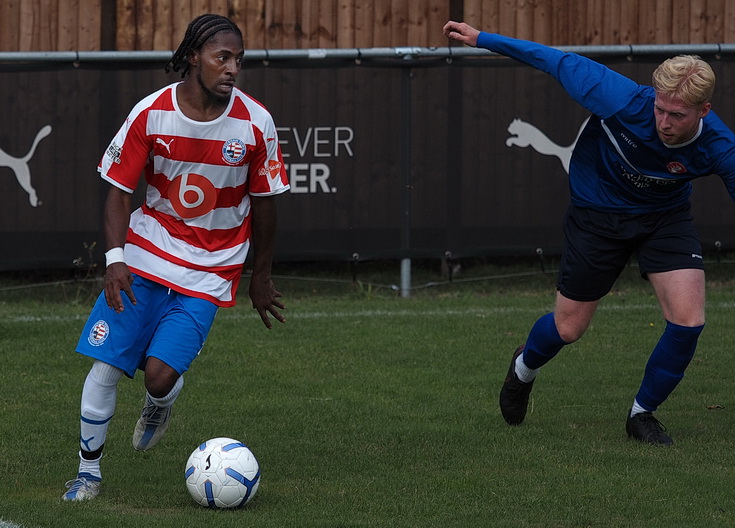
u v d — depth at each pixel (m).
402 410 16.73
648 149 13.50
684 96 12.66
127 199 12.05
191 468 11.95
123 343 12.14
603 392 18.05
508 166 27.19
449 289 28.27
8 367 19.38
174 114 11.87
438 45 29.14
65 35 28.05
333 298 27.20
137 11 28.22
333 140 26.64
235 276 12.65
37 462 13.88
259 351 20.91
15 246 25.84
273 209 12.72
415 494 12.52
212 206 12.27
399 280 28.64
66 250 26.06
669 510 11.98
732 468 13.69
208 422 15.93
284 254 26.64
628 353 21.05
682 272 14.29
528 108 27.11
